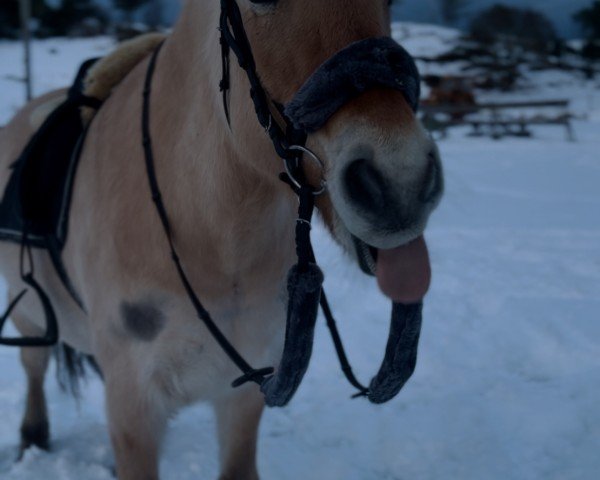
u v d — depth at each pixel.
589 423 3.84
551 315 5.31
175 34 2.35
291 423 3.94
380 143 1.53
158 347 2.28
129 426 2.35
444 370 4.52
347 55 1.59
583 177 11.65
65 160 2.76
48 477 3.38
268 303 2.34
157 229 2.24
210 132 2.12
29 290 3.05
